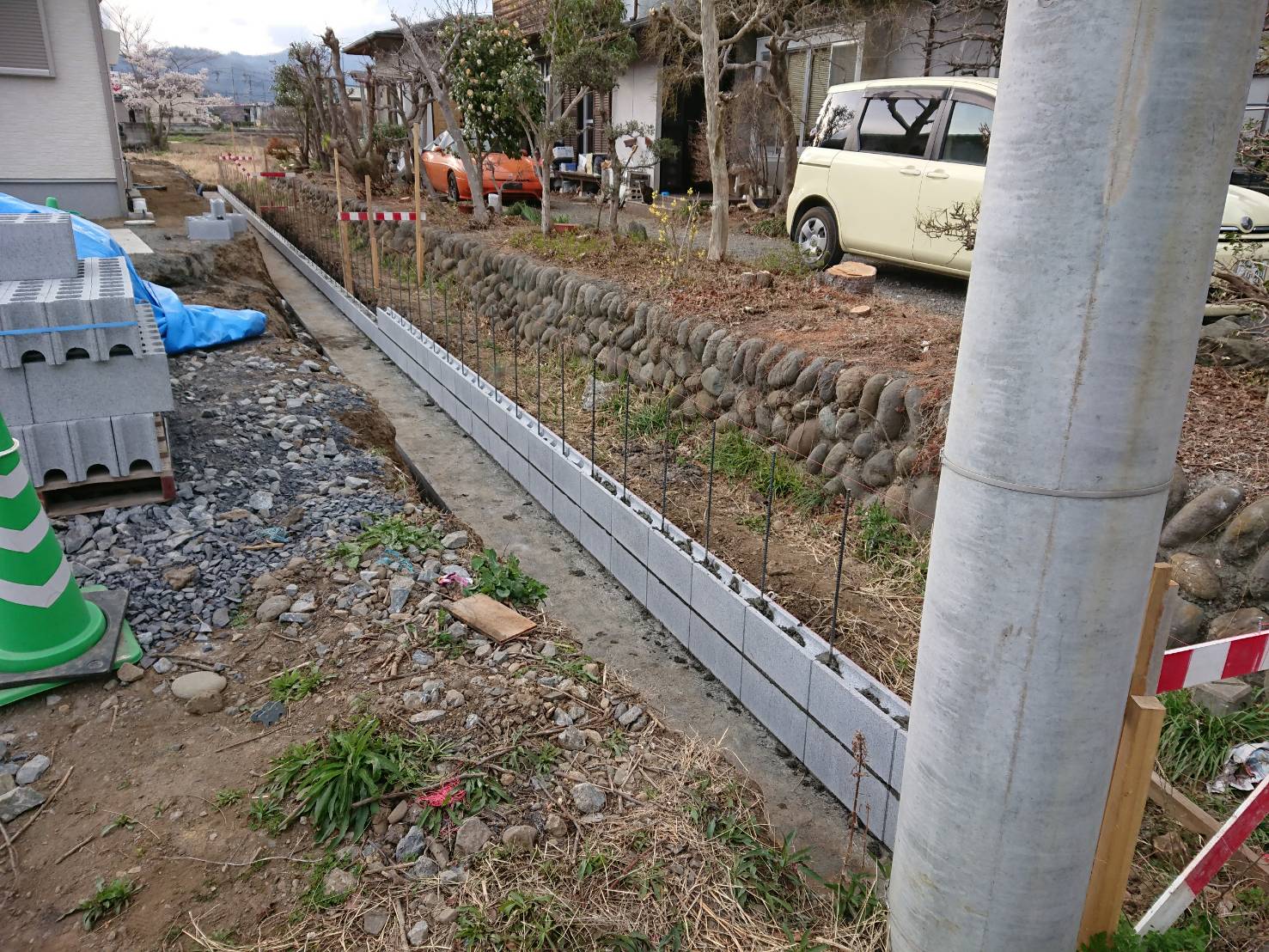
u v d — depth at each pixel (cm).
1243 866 244
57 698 306
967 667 167
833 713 298
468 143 1240
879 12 1134
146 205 1351
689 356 587
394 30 2092
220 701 304
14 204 629
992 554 158
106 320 401
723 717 349
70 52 1110
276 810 256
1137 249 137
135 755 279
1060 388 145
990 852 174
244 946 214
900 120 761
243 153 2945
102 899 225
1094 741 164
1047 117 138
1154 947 196
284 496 464
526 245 941
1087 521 150
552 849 245
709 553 398
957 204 632
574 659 342
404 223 1177
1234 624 299
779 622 337
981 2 984
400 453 629
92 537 404
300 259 1273
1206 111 132
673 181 1581
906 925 194
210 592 367
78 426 412
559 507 518
